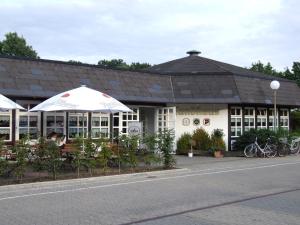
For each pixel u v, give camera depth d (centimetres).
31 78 2094
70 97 1744
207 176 1656
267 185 1419
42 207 1043
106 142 1667
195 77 2709
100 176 1571
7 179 1459
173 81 2712
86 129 2305
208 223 888
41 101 2116
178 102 2628
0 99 1670
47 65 2202
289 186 1398
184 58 3173
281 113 3097
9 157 1434
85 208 1032
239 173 1755
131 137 1778
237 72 2831
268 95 2833
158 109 2656
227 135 2731
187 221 903
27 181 1430
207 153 2580
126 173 1664
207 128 2736
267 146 2556
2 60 2061
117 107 1795
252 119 2877
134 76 2531
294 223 895
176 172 1781
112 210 1009
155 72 2659
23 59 2133
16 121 2055
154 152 1834
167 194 1232
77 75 2278
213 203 1099
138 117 2539
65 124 2230
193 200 1140
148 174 1694
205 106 2739
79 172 1650
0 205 1068
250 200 1146
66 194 1233
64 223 884
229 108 2734
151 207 1045
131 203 1095
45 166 1497
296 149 2780
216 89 2667
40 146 1502
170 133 1936
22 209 1019
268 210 1019
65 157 1694
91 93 1800
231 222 898
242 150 2681
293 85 3111
